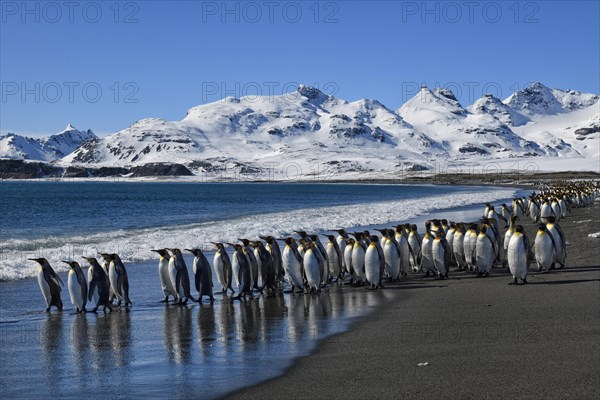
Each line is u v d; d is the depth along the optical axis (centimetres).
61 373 847
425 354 893
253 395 738
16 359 920
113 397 744
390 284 1585
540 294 1345
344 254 1681
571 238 2356
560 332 998
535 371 795
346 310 1256
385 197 9281
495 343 941
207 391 758
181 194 12162
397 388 745
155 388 774
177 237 2812
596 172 19575
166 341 1025
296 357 900
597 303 1227
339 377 796
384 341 978
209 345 991
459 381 763
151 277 1770
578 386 734
